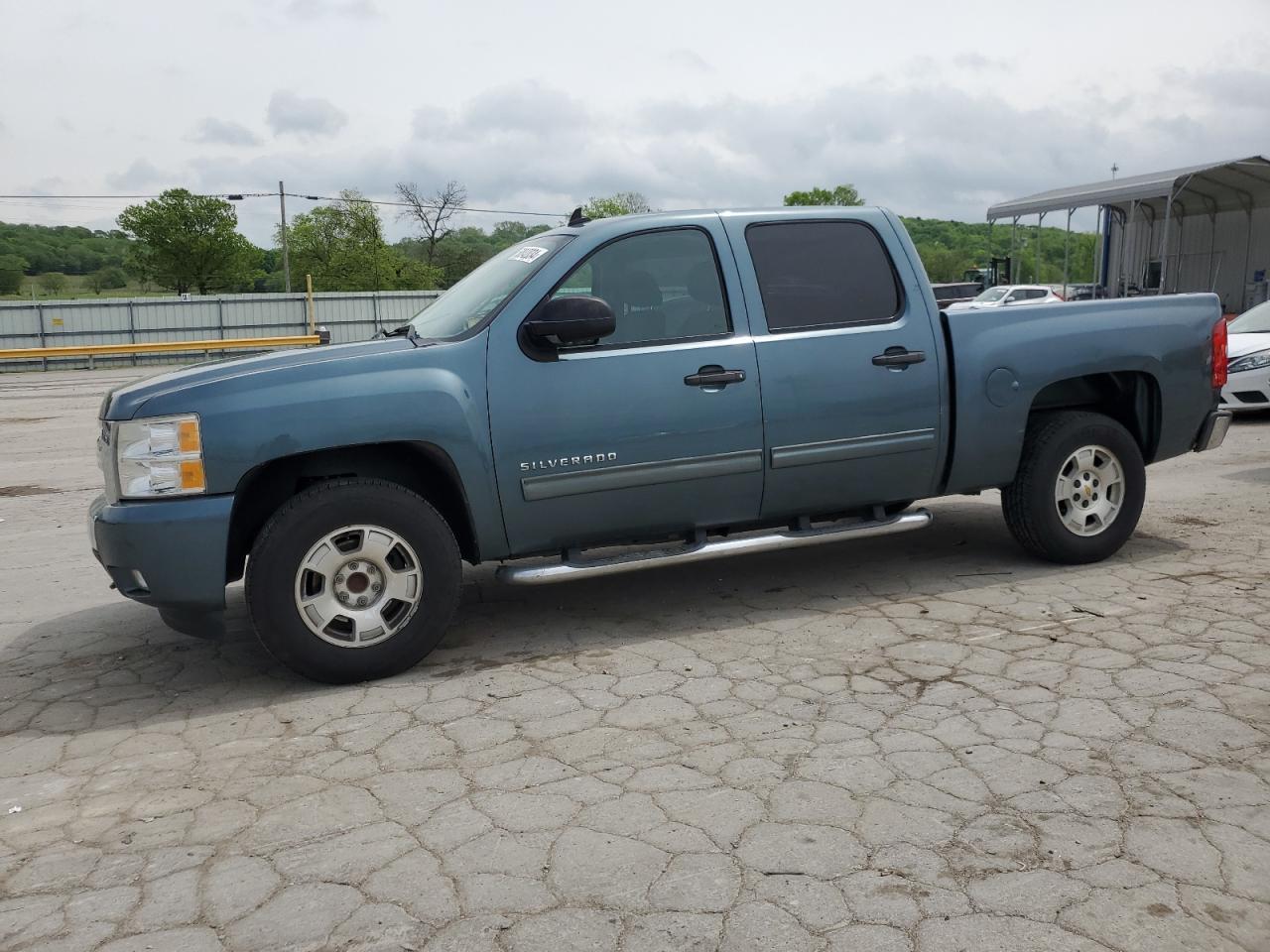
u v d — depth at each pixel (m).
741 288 4.99
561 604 5.51
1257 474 8.45
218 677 4.64
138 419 4.23
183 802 3.41
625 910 2.68
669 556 4.92
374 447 4.55
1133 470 5.68
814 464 5.07
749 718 3.88
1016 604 5.11
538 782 3.43
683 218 5.00
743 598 5.46
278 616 4.27
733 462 4.92
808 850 2.93
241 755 3.77
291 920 2.71
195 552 4.21
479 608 5.51
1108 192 22.86
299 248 89.94
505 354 4.61
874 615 5.06
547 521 4.71
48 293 114.62
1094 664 4.26
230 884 2.90
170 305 42.34
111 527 4.22
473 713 4.05
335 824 3.21
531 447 4.61
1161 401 5.71
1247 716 3.70
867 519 5.46
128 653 5.03
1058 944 2.48
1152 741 3.54
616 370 4.72
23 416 17.92
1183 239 25.69
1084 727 3.67
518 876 2.87
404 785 3.46
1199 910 2.59
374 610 4.42
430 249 80.12
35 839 3.21
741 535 5.23
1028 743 3.56
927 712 3.87
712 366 4.86
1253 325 12.22
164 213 87.25
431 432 4.42
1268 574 5.43
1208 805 3.10
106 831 3.24
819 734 3.71
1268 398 11.13
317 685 4.47
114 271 128.50
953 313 5.33
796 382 4.99
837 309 5.15
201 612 4.39
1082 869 2.79
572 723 3.91
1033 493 5.53
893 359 5.16
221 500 4.23
